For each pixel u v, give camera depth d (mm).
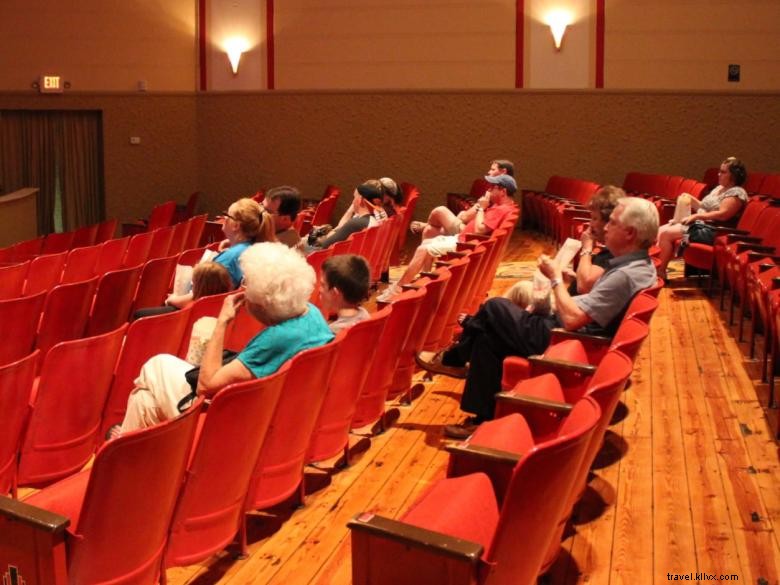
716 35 7625
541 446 1186
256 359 1901
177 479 1486
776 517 2078
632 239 2541
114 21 8383
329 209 6859
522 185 8047
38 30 8375
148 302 3854
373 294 4754
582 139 7906
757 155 7664
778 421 2586
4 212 6695
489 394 2551
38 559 1295
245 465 1687
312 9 8219
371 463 2396
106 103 8445
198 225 6109
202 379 1890
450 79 8055
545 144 7973
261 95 8391
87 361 2131
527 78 7934
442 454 2467
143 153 8531
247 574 1783
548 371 2197
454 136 8109
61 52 8398
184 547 1612
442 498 1449
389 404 2924
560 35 7824
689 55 7676
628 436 2617
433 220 5082
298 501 2105
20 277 3902
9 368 1836
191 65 8477
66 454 2154
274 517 2045
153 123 8500
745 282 3498
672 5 7656
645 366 3332
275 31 8305
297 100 8328
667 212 5754
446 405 2914
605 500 2176
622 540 1963
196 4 8383
